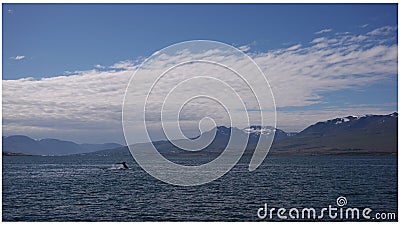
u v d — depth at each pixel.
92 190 40.97
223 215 26.84
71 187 44.16
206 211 28.11
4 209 29.16
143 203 31.72
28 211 28.42
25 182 50.94
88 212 28.03
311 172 69.19
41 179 55.78
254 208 29.33
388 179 54.06
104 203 31.89
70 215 27.11
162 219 25.66
